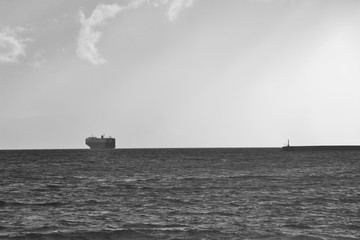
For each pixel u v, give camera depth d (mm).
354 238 54000
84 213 71375
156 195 93188
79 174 156000
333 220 64688
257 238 54094
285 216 67812
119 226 61219
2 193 98500
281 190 101188
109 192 99438
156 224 62281
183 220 65062
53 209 75625
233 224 62062
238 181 123938
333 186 110125
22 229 59312
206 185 113312
